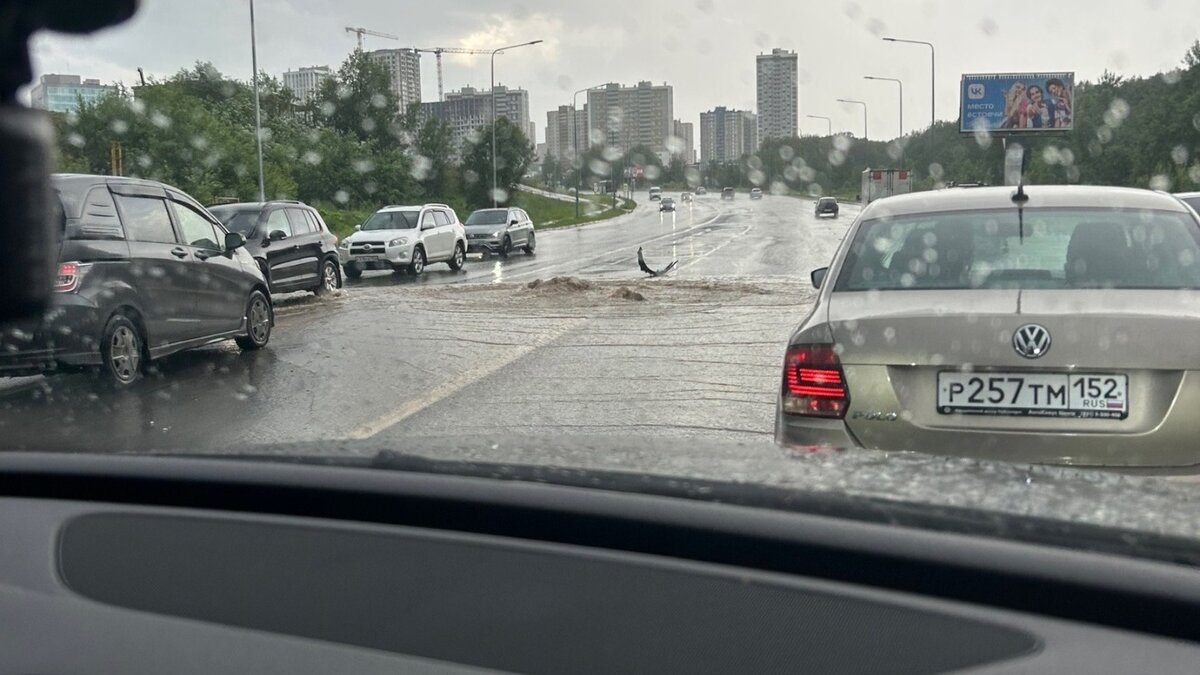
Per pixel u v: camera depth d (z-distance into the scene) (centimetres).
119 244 834
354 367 923
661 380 835
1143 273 378
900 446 347
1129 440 327
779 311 1305
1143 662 111
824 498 151
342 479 164
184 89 5056
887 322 352
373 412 721
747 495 152
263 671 123
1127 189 447
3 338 739
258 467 174
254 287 1037
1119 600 118
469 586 135
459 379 850
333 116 5425
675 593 128
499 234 3014
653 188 8988
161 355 875
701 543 137
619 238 4000
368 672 120
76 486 176
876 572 128
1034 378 336
